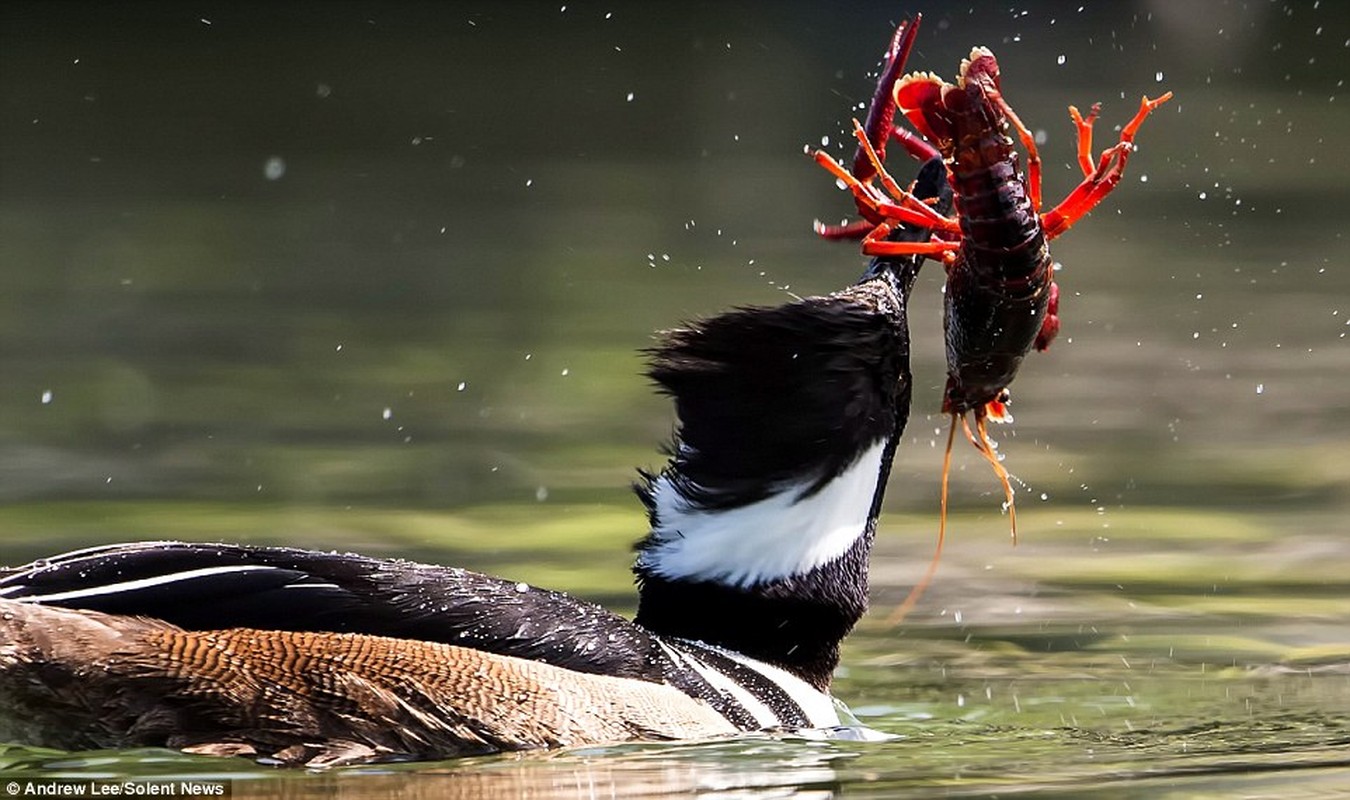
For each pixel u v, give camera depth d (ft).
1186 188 97.55
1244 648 35.45
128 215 89.10
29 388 57.11
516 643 27.09
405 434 52.54
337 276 76.28
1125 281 75.61
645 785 25.32
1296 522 44.55
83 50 141.28
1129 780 26.30
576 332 65.46
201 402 55.72
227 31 150.41
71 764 25.46
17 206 91.25
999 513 46.03
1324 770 26.91
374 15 158.30
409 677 26.11
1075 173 95.09
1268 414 55.21
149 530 42.24
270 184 98.12
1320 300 71.51
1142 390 58.65
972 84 26.14
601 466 49.26
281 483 47.01
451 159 106.32
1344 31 141.18
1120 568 40.98
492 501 45.68
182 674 25.52
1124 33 138.92
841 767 26.81
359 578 27.07
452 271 77.00
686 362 29.04
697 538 29.25
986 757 27.81
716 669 28.66
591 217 87.71
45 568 26.53
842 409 28.94
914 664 34.60
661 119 118.93
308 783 24.88
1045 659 34.88
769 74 133.08
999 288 26.66
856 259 76.23
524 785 25.03
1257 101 120.37
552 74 134.10
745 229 83.76
